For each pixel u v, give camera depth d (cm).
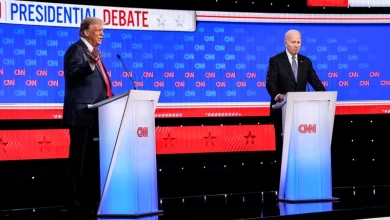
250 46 952
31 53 865
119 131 612
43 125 877
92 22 655
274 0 956
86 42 658
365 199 744
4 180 858
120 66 903
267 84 782
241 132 952
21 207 849
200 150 938
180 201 821
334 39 970
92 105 635
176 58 927
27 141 867
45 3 870
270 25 956
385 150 977
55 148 880
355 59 975
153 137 649
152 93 639
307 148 703
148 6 916
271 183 962
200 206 743
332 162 976
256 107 955
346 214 650
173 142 927
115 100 623
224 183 948
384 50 980
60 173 883
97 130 656
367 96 979
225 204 756
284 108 702
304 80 793
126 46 907
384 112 980
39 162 874
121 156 624
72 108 641
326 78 968
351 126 977
